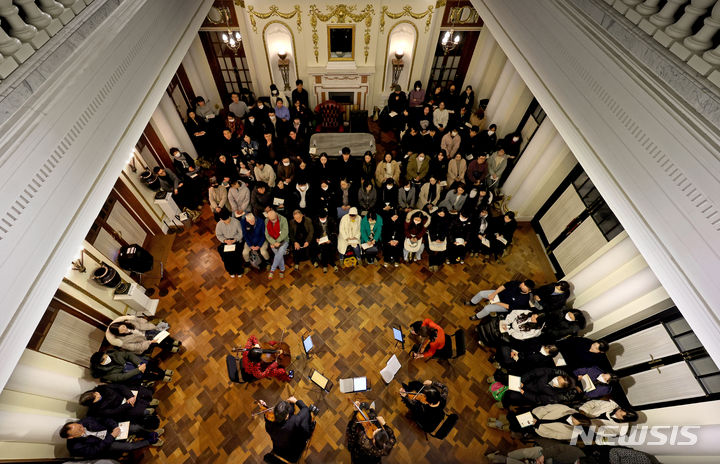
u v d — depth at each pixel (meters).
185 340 5.38
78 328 4.50
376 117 9.37
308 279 6.16
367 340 5.46
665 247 2.79
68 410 4.14
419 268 6.37
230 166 7.07
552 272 6.36
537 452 4.11
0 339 2.26
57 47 2.90
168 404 4.79
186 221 6.62
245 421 4.67
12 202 2.34
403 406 4.86
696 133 2.45
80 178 3.10
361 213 6.45
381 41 8.00
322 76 8.39
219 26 7.83
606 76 3.34
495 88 7.72
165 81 4.84
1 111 2.37
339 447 4.49
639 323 4.52
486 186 7.00
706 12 2.53
